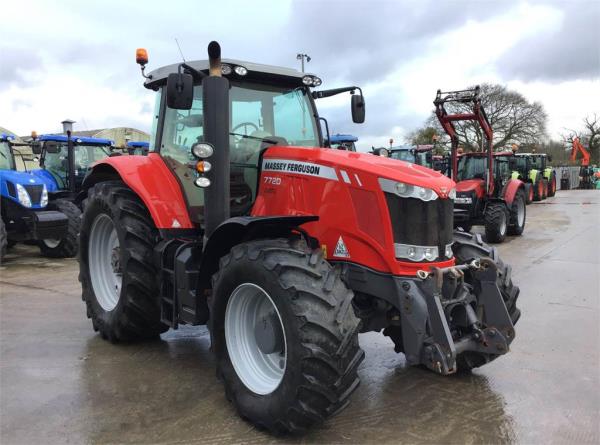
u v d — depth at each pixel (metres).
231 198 3.56
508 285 3.47
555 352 3.97
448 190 3.02
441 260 2.97
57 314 5.08
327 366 2.44
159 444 2.61
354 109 4.13
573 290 5.97
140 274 3.79
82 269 4.47
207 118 3.10
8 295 5.91
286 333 2.52
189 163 3.68
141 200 4.05
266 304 2.94
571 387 3.33
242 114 3.65
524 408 3.03
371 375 3.54
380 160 3.20
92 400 3.12
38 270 7.65
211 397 3.16
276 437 2.68
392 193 2.88
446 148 31.52
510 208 10.29
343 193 3.03
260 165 3.53
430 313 2.75
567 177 35.22
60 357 3.86
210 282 3.22
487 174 10.25
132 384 3.36
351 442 2.63
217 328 2.98
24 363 3.74
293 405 2.50
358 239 2.98
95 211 4.27
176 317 3.43
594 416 2.94
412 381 3.43
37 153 10.26
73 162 10.39
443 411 2.99
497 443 2.63
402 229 2.87
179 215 3.71
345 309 2.54
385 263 2.91
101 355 3.91
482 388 3.32
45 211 8.49
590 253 8.55
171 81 3.05
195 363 3.74
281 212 3.33
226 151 3.15
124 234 3.80
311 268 2.61
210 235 3.09
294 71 3.82
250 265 2.72
